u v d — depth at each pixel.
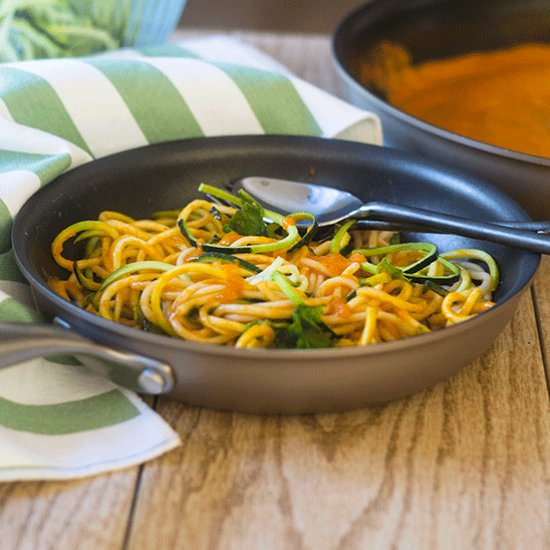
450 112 0.86
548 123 0.84
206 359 0.58
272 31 1.32
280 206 0.71
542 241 0.63
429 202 0.72
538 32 0.95
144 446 0.59
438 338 0.59
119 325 0.58
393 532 0.57
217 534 0.56
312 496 0.58
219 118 0.77
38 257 0.66
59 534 0.56
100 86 0.74
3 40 0.83
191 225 0.71
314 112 0.77
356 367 0.59
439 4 0.92
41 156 0.71
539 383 0.64
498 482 0.59
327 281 0.65
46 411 0.61
